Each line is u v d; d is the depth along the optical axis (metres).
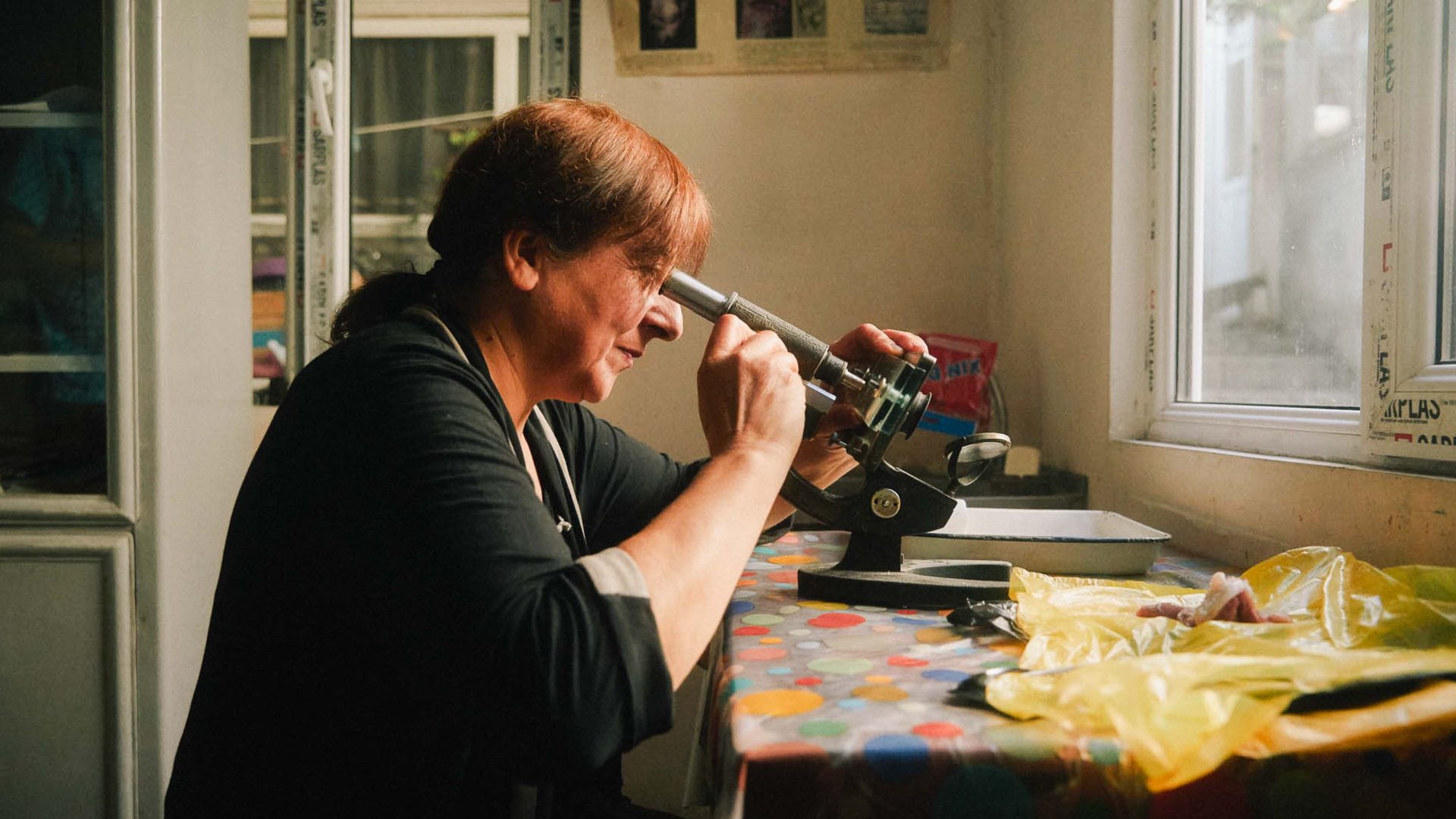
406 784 0.63
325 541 0.63
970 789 0.52
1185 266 1.50
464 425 0.63
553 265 0.75
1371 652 0.61
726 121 2.25
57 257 1.43
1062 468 1.83
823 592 0.94
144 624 1.39
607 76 2.25
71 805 1.39
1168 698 0.55
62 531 1.38
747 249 2.26
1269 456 1.16
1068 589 0.90
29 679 1.38
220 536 1.58
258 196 2.33
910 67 2.23
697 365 2.24
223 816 0.67
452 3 2.34
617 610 0.58
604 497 1.10
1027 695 0.58
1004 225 2.20
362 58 2.38
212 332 1.54
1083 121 1.70
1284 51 1.27
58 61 1.43
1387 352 0.95
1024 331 2.06
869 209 2.25
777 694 0.62
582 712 0.55
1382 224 0.96
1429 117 0.91
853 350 1.09
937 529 0.94
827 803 0.52
